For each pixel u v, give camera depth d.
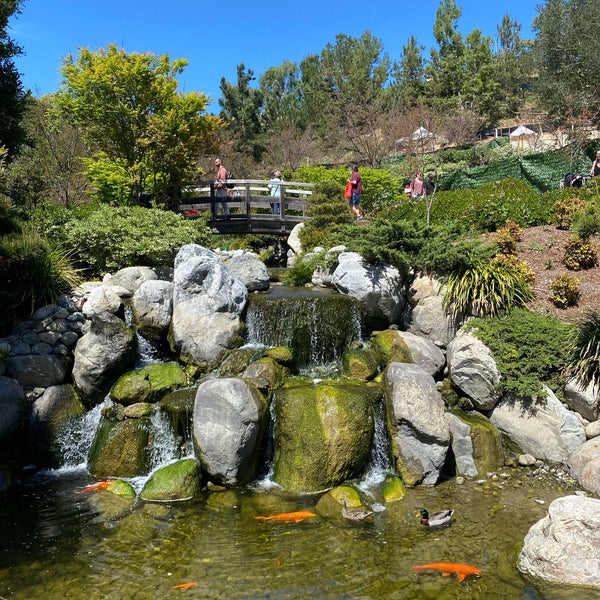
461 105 39.56
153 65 15.27
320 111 43.91
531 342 8.41
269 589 5.11
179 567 5.49
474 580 5.19
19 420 8.28
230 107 42.12
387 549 5.73
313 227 14.70
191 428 7.63
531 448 7.84
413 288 9.93
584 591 4.96
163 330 9.33
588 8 27.67
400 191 21.62
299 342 9.30
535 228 12.51
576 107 26.61
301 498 6.85
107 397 8.49
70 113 15.27
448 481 7.37
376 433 7.64
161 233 11.62
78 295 9.77
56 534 6.17
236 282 9.63
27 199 14.38
